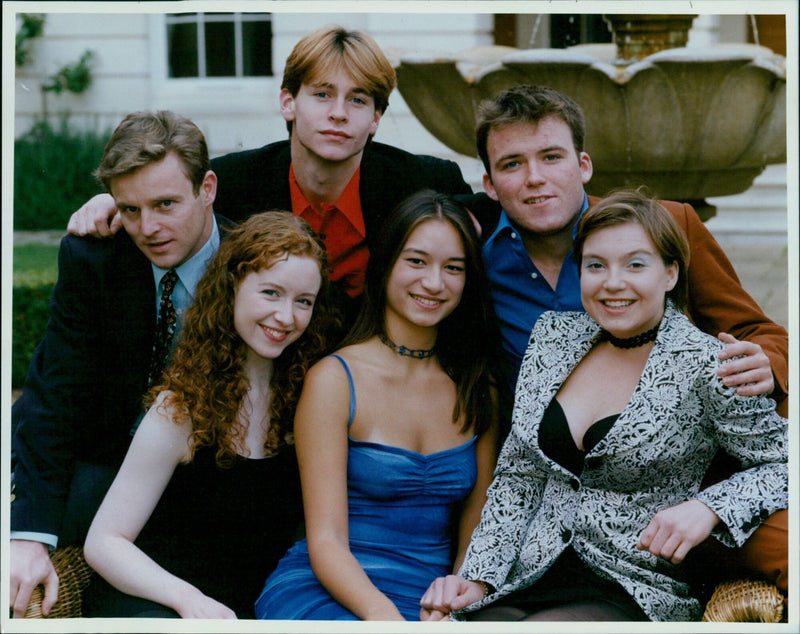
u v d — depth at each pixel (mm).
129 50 8195
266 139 8102
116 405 2881
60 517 2744
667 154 4105
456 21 7293
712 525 2369
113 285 2836
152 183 2691
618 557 2480
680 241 2496
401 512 2689
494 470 2781
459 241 2688
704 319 2957
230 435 2635
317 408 2639
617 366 2566
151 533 2699
